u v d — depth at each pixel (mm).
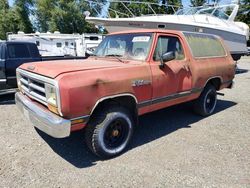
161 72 4320
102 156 3822
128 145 4215
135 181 3311
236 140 4605
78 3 45281
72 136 4637
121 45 4699
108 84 3539
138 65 4035
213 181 3330
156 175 3447
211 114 6160
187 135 4809
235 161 3842
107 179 3346
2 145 4227
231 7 15023
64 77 3219
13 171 3475
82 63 4062
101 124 3686
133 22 11352
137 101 4004
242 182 3314
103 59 4656
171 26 11297
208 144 4414
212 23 12469
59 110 3223
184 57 4973
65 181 3281
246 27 15117
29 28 47000
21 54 7082
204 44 5590
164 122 5531
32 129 4926
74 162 3756
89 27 45969
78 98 3260
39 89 3643
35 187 3145
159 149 4199
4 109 6223
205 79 5441
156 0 26359
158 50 4402
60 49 20422
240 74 14477
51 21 45281
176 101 4824
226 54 6305
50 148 4176
